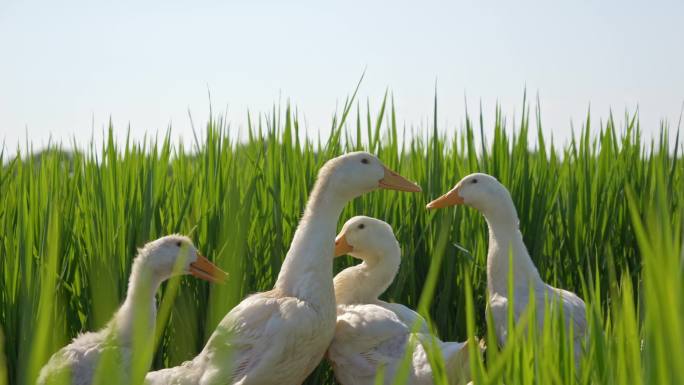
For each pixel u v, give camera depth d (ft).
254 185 18.26
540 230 23.73
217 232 20.26
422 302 6.09
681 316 6.44
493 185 20.36
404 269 21.80
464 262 22.58
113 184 21.27
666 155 27.50
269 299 16.75
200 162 24.03
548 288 19.60
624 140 28.37
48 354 15.87
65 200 21.21
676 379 6.48
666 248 6.68
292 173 23.08
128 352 15.25
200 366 16.37
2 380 6.90
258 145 23.75
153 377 16.28
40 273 16.08
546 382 9.07
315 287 16.85
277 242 20.72
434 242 22.62
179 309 19.45
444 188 24.75
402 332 17.38
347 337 17.72
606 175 26.37
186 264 16.80
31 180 21.21
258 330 16.17
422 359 15.96
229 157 22.66
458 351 14.14
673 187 25.16
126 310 16.20
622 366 8.65
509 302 9.60
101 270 17.56
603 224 25.26
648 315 6.93
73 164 24.97
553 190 25.94
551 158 27.30
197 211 21.04
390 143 25.38
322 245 17.24
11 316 17.46
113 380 6.82
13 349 17.20
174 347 19.47
